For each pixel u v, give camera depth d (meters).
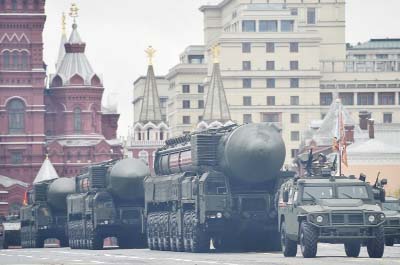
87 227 167.50
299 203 99.69
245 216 122.94
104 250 154.75
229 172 122.56
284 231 104.25
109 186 160.88
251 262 91.81
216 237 128.38
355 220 96.50
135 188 159.00
